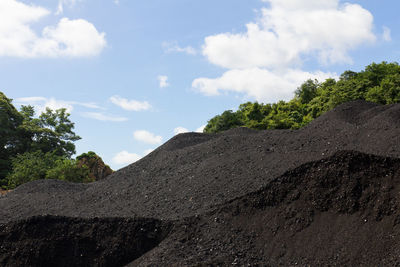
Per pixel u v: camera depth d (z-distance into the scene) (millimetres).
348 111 11680
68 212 8430
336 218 6156
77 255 6973
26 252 7105
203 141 13500
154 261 5934
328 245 5695
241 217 6840
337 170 6730
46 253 7020
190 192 8211
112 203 8844
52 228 7445
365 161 6645
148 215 7473
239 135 11523
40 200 9891
